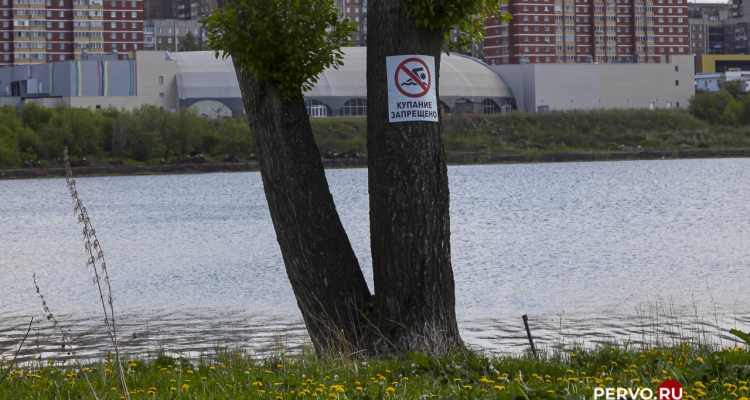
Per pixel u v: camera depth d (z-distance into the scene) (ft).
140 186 445.37
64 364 55.52
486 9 51.16
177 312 108.68
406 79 46.47
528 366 43.09
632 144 622.54
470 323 94.84
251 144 559.79
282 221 48.37
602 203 308.60
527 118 633.61
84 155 536.83
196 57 644.69
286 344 73.82
